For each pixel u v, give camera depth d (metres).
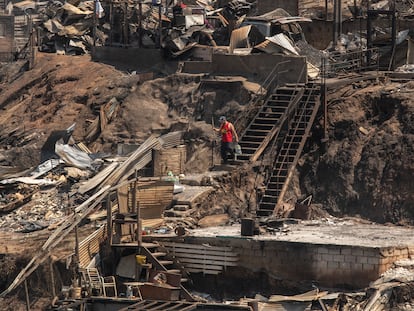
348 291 65.31
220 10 100.19
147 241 69.94
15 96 96.12
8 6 132.62
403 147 75.62
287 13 93.12
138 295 66.31
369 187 75.38
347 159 76.81
